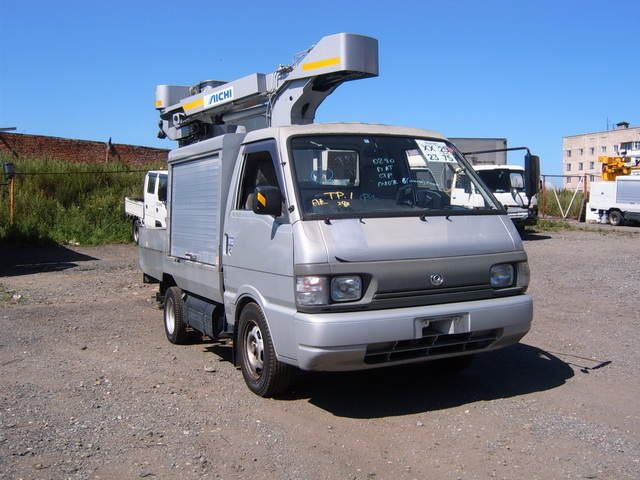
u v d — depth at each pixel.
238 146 6.41
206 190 6.75
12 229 20.70
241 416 5.33
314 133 5.79
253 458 4.50
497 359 6.98
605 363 6.71
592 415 5.22
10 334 8.51
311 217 5.13
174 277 7.75
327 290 4.92
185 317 7.60
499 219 5.84
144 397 5.85
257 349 5.80
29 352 7.54
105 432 4.98
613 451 4.50
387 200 5.68
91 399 5.79
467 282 5.38
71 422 5.20
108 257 18.06
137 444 4.75
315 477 4.21
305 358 4.91
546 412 5.30
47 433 4.95
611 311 9.29
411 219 5.42
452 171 6.19
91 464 4.41
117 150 35.53
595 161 83.19
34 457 4.51
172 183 7.79
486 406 5.49
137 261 17.05
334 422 5.19
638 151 31.55
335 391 5.96
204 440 4.82
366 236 5.11
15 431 4.98
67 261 17.12
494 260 5.52
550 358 6.96
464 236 5.47
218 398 5.82
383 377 6.39
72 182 25.02
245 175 6.18
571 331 8.12
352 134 5.94
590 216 29.42
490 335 5.47
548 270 13.52
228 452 4.61
